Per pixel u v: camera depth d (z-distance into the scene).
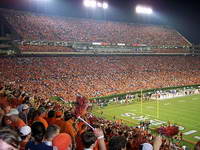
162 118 36.41
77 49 64.06
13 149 2.88
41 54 56.66
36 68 51.78
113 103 46.16
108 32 75.69
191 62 79.31
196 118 36.38
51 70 52.72
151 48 78.00
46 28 64.62
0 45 54.84
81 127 7.76
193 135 28.70
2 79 42.97
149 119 35.84
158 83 59.19
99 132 4.81
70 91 45.78
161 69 69.25
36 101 17.17
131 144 9.05
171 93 54.88
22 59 53.50
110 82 54.34
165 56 79.56
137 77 60.47
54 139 4.66
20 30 58.88
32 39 57.91
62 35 64.62
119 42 72.19
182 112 40.00
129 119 35.75
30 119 8.27
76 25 72.50
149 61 72.62
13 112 7.69
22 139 4.88
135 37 78.62
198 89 59.50
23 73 48.19
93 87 50.06
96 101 44.47
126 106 44.19
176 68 72.19
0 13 61.38
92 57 64.81
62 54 60.03
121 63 66.62
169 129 6.32
